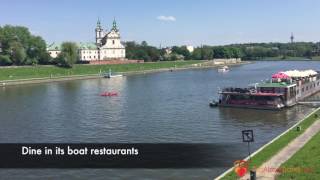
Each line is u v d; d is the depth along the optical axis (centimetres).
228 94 12506
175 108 12650
